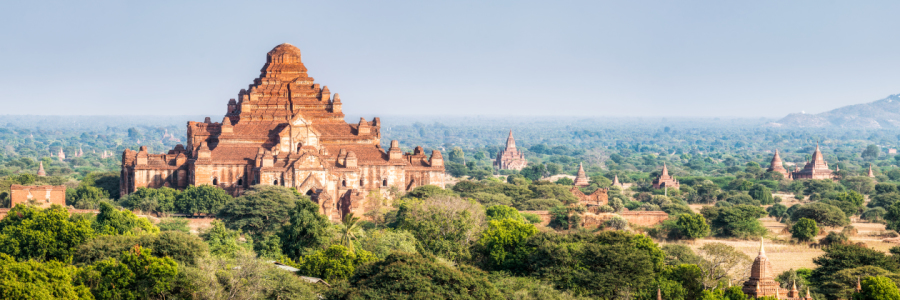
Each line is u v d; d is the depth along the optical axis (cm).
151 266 11631
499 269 15412
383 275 11494
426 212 17375
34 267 11406
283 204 19400
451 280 11606
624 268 13788
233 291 12006
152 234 13988
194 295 11875
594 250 14088
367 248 15525
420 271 11581
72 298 11031
